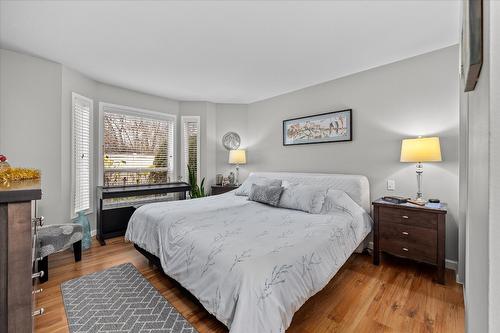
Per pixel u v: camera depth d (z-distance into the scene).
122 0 1.79
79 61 2.86
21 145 2.65
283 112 4.09
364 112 3.07
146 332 1.57
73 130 3.13
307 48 2.51
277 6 1.84
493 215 0.39
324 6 1.84
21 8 1.87
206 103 4.62
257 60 2.80
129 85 3.72
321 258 1.68
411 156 2.37
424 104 2.60
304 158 3.74
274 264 1.39
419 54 2.62
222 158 4.78
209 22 2.05
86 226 3.09
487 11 0.44
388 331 1.56
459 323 1.63
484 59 0.48
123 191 3.43
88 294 2.00
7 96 2.56
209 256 1.53
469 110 1.15
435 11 1.89
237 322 1.18
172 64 2.93
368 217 2.77
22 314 0.84
